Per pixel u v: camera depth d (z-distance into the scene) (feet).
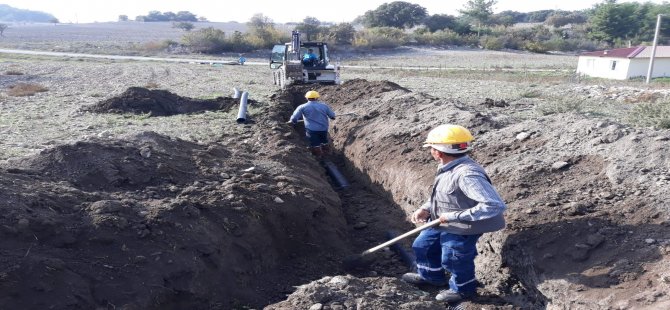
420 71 120.16
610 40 236.02
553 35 249.55
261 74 102.22
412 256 20.13
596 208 17.13
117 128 37.45
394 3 288.51
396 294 15.16
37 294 12.68
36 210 14.90
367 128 35.27
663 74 113.70
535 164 21.15
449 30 242.99
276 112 43.55
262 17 300.81
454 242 15.62
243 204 18.84
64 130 36.42
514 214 18.07
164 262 14.99
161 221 16.15
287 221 20.04
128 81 81.66
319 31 215.31
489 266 18.11
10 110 45.88
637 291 13.53
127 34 348.79
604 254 15.20
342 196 29.37
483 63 161.48
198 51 193.98
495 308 16.22
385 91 45.73
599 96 64.90
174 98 48.44
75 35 332.39
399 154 28.30
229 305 15.76
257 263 17.90
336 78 65.62
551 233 16.58
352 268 19.45
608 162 19.62
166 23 560.61
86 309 13.09
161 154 21.98
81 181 18.54
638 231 15.52
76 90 66.59
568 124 24.06
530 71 123.03
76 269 13.75
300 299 14.38
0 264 12.80
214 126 38.55
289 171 24.98
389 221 24.80
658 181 17.52
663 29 231.09
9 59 131.54
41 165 19.06
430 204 16.75
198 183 20.34
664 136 19.83
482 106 50.16
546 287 15.44
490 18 298.76
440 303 15.97
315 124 34.91
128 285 14.02
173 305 14.67
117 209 16.01
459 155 15.29
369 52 204.23
